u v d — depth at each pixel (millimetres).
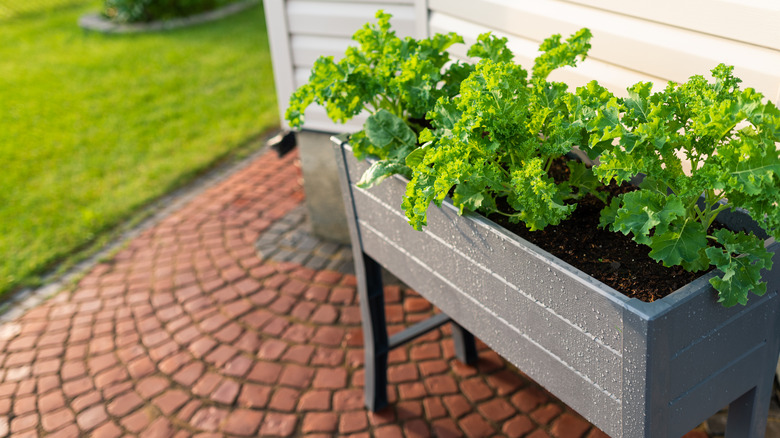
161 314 3504
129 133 6016
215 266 3848
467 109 1604
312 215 3906
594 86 1552
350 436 2668
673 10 1873
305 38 3354
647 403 1356
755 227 1562
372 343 2580
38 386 3119
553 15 2232
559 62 1872
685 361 1385
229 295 3580
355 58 2102
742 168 1284
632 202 1394
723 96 1433
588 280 1344
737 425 1771
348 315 3338
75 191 5027
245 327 3332
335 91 2055
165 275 3830
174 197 4789
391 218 2018
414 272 2053
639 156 1391
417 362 2996
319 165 3678
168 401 2938
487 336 1827
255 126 5871
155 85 7180
